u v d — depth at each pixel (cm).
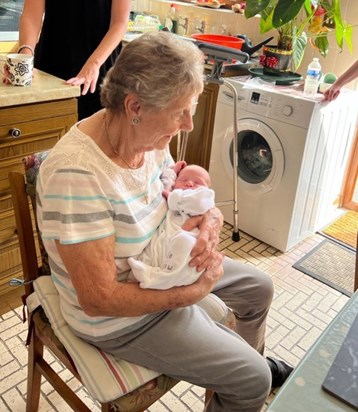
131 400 104
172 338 106
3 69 175
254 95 241
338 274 239
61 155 95
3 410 148
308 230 272
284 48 251
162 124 95
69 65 199
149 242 107
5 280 188
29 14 189
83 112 206
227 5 319
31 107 163
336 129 250
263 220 259
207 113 273
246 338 145
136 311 100
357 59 260
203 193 113
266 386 109
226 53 216
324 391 70
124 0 189
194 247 104
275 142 236
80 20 193
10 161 166
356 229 285
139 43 91
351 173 296
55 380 127
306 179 243
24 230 119
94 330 106
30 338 128
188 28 336
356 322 84
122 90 92
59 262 104
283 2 221
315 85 235
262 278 137
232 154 262
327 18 254
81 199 92
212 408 115
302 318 205
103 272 94
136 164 106
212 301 127
